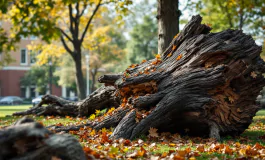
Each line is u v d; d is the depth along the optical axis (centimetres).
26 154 454
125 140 806
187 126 930
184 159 606
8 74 6744
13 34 2369
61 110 1458
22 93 6825
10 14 2492
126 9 2069
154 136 870
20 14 2303
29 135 450
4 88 6725
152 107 909
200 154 674
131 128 873
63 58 5666
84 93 2688
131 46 6362
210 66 911
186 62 936
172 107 887
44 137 457
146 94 920
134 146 765
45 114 1538
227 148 696
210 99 877
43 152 456
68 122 1223
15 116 1579
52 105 1501
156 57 1025
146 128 879
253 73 950
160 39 1406
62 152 460
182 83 899
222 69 883
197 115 884
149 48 6331
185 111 894
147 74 934
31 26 2331
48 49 2991
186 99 886
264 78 966
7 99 5684
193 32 973
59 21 3059
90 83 6209
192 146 789
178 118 909
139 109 907
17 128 454
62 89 7038
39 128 462
